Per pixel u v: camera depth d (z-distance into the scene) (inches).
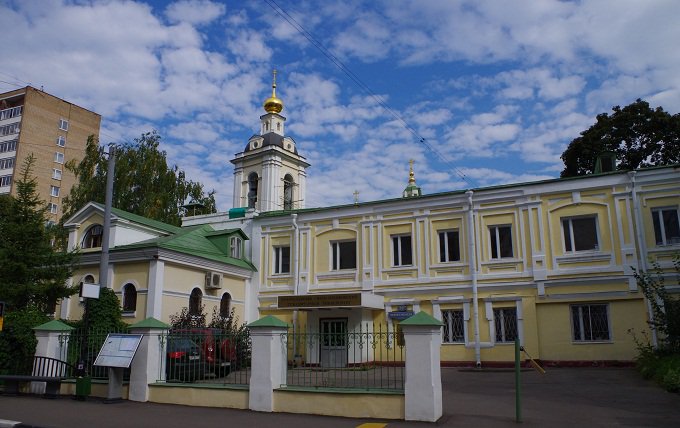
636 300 800.3
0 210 847.7
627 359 790.5
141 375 550.3
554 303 850.8
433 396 423.2
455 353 896.9
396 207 997.2
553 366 830.5
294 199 1567.4
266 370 491.5
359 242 1021.8
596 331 825.5
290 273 1075.9
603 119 1488.7
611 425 402.6
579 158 1499.8
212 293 1000.9
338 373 756.0
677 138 1386.6
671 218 810.8
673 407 472.7
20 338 634.8
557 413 451.8
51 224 1005.2
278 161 1519.4
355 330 943.7
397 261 990.4
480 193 928.3
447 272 932.6
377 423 422.0
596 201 850.8
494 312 890.7
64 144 2876.5
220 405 507.2
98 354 557.9
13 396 591.5
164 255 903.1
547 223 877.2
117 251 923.4
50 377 567.5
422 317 439.2
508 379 695.1
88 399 558.3
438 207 960.3
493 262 898.7
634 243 814.5
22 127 2701.8
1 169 2699.3
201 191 1684.3
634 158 1435.8
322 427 410.6
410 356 436.8
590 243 855.1
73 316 959.6
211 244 1080.2
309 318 994.1
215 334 606.5
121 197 1467.8
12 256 757.3
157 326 563.8
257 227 1128.8
